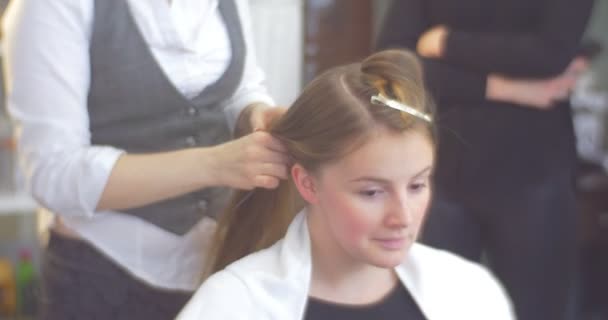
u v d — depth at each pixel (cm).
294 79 391
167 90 180
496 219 279
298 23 387
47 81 171
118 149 180
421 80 155
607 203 402
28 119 173
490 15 279
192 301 155
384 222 146
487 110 277
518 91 273
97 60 177
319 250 158
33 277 395
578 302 387
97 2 174
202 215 188
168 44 180
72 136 173
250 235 177
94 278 184
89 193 171
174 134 183
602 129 450
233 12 192
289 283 154
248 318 152
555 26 269
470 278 171
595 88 464
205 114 186
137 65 178
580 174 408
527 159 275
